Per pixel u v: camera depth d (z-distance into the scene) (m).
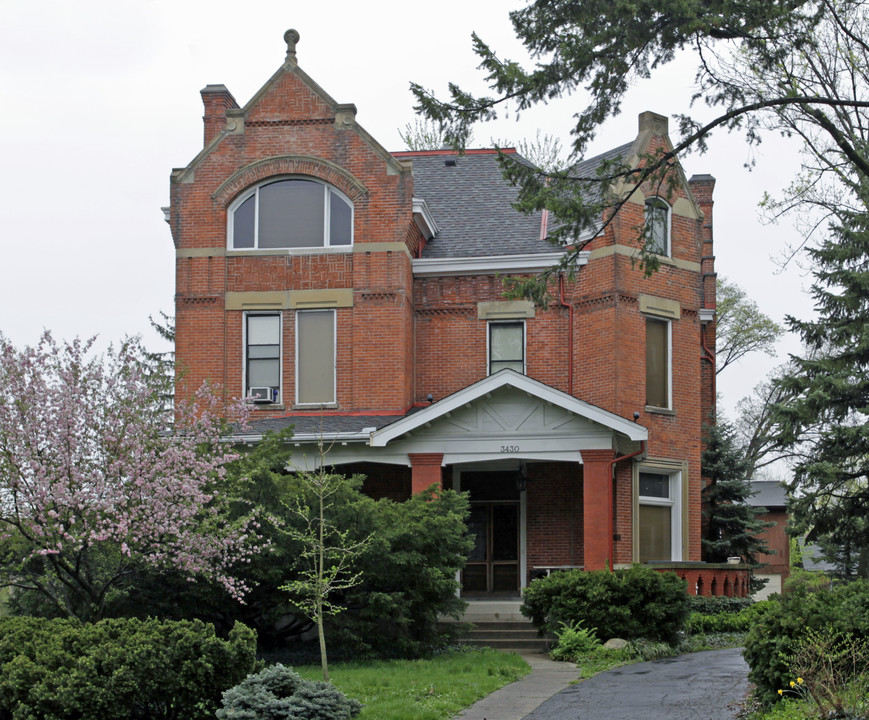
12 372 17.47
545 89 18.17
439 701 15.27
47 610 19.67
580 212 18.47
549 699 15.84
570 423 24.64
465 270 29.28
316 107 28.69
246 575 19.56
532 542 27.78
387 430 25.02
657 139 29.28
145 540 17.92
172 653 13.63
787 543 49.31
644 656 20.27
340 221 28.64
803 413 30.45
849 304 30.84
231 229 28.81
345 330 28.30
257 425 27.34
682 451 28.66
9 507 17.69
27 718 12.94
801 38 18.28
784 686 13.44
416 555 20.03
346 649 19.81
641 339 28.08
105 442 17.88
